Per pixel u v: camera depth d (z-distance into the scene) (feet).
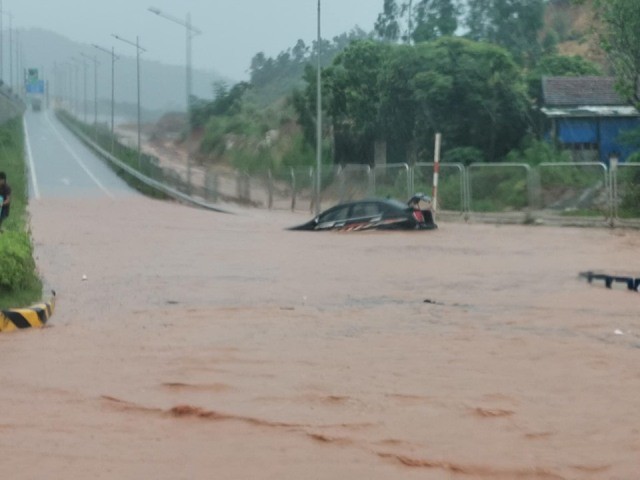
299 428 33.60
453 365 43.62
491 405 36.42
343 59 248.73
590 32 162.50
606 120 205.05
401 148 222.69
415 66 219.61
